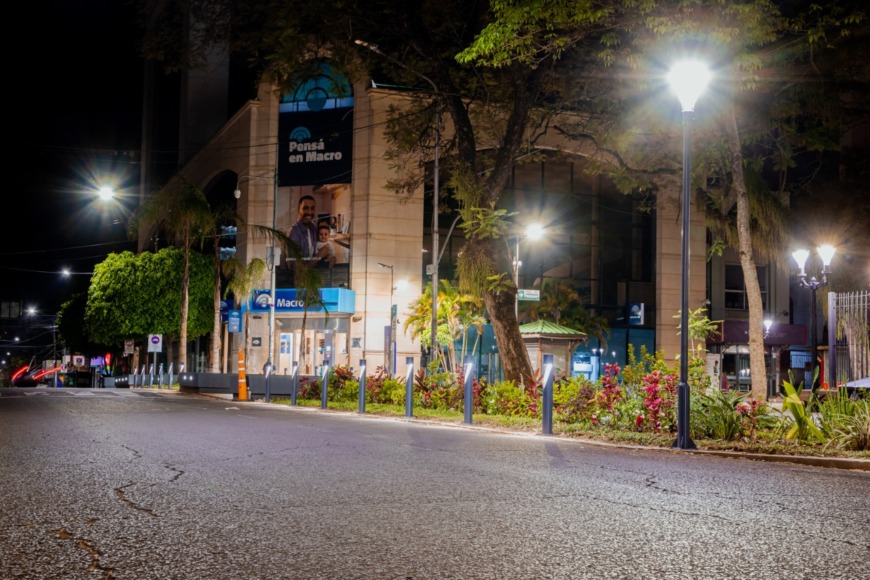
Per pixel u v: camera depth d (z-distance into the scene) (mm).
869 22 19281
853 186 32969
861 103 23359
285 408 22828
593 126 24906
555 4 16469
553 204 52281
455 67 22422
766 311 54312
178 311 52969
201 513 6215
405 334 49125
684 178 13148
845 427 12531
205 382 34969
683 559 4961
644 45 18031
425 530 5691
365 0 20359
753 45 18578
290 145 51156
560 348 31109
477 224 20625
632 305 52656
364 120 49562
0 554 4898
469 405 16484
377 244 49000
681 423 12414
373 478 8125
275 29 19984
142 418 16188
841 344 20984
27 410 18500
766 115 23000
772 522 6234
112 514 6152
